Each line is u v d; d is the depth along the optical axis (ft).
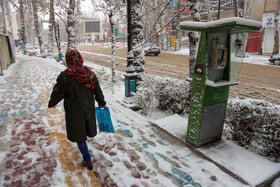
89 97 8.48
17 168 9.21
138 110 19.17
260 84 32.01
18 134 12.54
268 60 59.57
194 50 17.54
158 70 44.55
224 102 11.72
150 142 12.06
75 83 8.02
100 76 27.20
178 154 10.86
